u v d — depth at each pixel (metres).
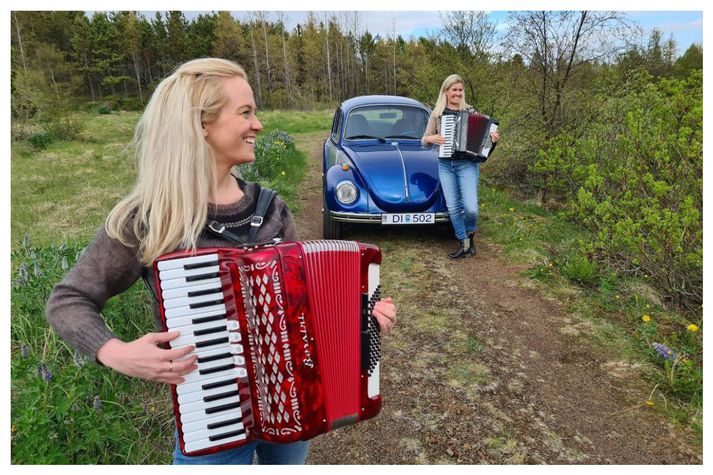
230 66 1.51
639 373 3.55
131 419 2.71
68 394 2.44
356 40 56.22
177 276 1.33
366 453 2.82
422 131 6.73
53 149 16.14
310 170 11.27
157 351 1.29
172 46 62.03
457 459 2.77
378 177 5.68
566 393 3.36
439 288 4.93
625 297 4.61
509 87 8.31
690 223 4.16
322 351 1.52
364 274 1.64
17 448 2.22
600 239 5.15
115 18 59.69
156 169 1.41
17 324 3.28
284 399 1.46
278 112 32.53
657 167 5.13
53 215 7.54
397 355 3.78
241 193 1.61
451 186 5.45
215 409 1.38
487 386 3.41
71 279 1.36
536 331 4.14
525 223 6.77
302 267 1.46
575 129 7.46
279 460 1.70
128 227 1.40
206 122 1.47
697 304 4.48
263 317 1.41
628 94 6.73
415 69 12.25
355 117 6.75
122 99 55.12
